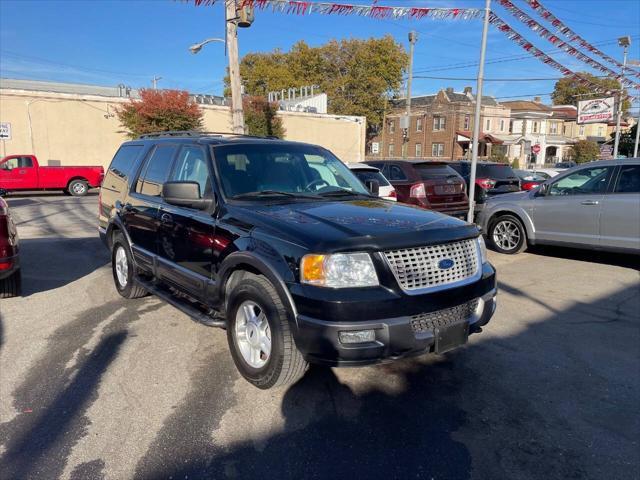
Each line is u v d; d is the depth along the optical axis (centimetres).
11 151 2394
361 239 308
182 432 307
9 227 535
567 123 6016
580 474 271
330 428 312
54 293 600
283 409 334
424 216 373
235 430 309
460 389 365
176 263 446
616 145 2361
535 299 593
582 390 366
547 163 5531
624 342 457
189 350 430
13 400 344
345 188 465
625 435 308
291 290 313
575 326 500
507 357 423
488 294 359
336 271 302
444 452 289
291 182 439
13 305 553
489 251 903
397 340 303
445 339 324
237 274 373
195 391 358
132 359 412
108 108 2614
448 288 326
